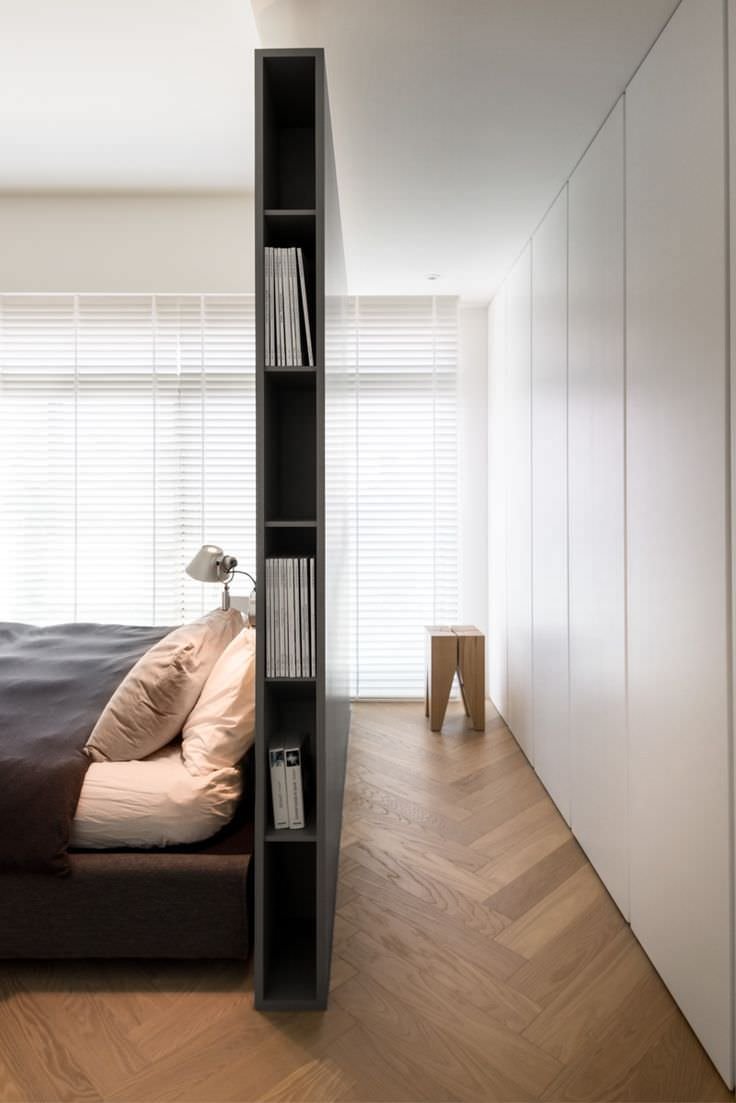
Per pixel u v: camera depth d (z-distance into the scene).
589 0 1.80
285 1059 1.63
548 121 2.37
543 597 3.18
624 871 2.15
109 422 4.26
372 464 4.57
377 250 3.60
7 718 2.25
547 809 2.96
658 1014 1.76
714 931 1.58
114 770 2.04
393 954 2.00
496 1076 1.57
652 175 1.93
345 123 2.39
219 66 2.84
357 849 2.61
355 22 1.92
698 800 1.66
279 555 2.16
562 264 2.86
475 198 2.97
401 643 4.61
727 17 1.52
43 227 4.08
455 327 4.54
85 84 2.96
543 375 3.17
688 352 1.70
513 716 3.91
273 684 1.99
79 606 4.29
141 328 4.22
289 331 1.83
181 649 2.26
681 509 1.74
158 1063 1.62
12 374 4.23
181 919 1.90
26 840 1.88
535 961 1.97
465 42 1.99
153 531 4.28
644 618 1.98
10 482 4.26
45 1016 1.77
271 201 1.97
